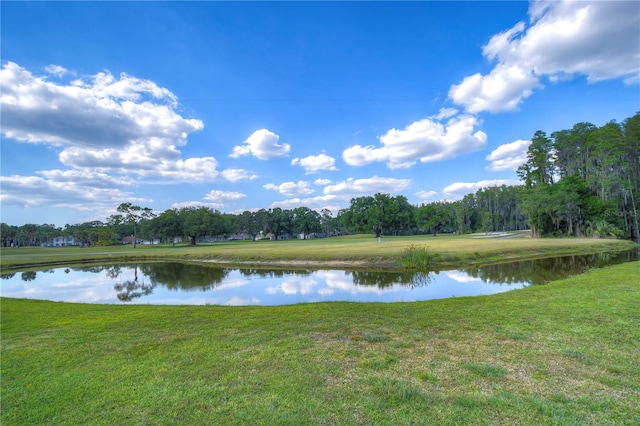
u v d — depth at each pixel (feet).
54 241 362.12
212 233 234.58
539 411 10.79
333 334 19.98
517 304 26.18
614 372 13.48
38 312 30.71
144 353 17.80
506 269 61.00
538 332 18.70
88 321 26.27
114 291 54.08
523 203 167.02
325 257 79.25
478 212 316.40
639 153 173.78
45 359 17.33
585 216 149.59
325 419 10.78
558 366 14.16
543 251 85.35
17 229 334.24
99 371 15.49
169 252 121.29
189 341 19.57
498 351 16.10
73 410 12.10
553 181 183.32
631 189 154.20
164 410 11.82
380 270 65.82
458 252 76.59
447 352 16.24
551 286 34.73
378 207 253.44
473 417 10.56
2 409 12.31
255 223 335.67
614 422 10.06
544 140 176.24
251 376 14.24
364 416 10.87
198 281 61.93
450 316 23.25
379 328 20.88
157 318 26.40
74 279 70.64
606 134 163.22
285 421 10.76
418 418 10.63
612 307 23.35
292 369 14.83
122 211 205.67
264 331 21.11
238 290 50.60
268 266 79.87
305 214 348.79
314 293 45.70
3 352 18.66
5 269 91.40
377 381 13.28
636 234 153.28
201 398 12.52
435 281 51.65
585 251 89.71
